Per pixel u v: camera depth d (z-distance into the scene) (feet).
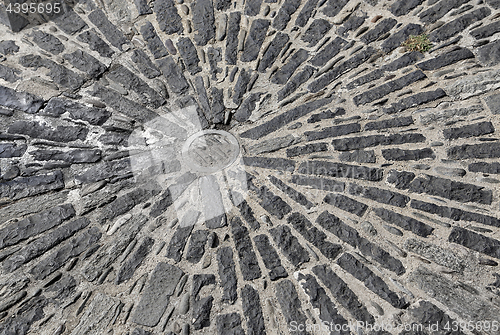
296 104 13.89
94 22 15.60
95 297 10.26
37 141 12.80
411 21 15.15
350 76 14.26
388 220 11.22
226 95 14.14
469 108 12.87
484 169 11.73
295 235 11.21
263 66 14.75
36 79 13.97
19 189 11.83
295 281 10.45
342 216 11.44
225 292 10.35
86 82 14.14
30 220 11.31
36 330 9.72
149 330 9.84
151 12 16.02
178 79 14.47
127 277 10.59
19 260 10.66
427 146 12.42
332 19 15.65
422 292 10.01
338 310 9.95
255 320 9.93
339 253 10.81
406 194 11.62
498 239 10.55
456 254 10.44
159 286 10.45
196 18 15.97
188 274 10.65
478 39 14.24
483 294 9.83
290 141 13.11
